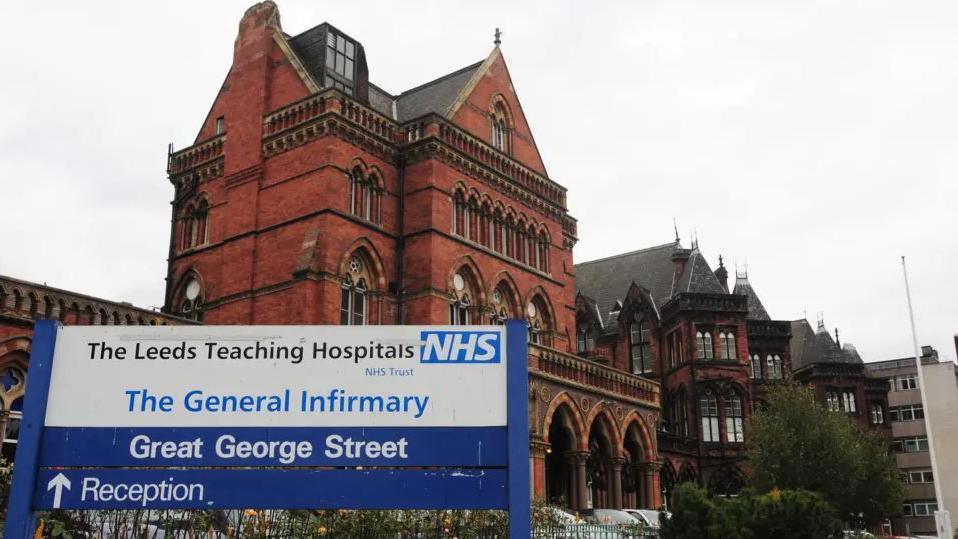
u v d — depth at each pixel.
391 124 40.16
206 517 12.80
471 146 41.59
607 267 72.50
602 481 43.81
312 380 10.35
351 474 10.14
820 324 75.50
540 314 44.94
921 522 88.50
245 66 41.16
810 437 44.12
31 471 9.97
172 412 10.25
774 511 22.06
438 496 10.09
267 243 37.53
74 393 10.26
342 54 41.81
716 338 59.78
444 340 10.47
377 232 38.06
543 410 36.47
